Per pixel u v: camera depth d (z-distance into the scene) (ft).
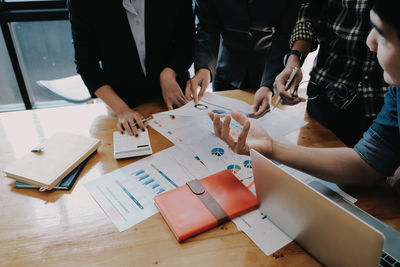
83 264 1.97
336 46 3.49
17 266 1.96
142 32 4.33
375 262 1.53
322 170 2.58
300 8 3.90
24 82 8.61
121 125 3.58
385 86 3.35
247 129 2.39
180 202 2.37
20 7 7.56
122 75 4.40
